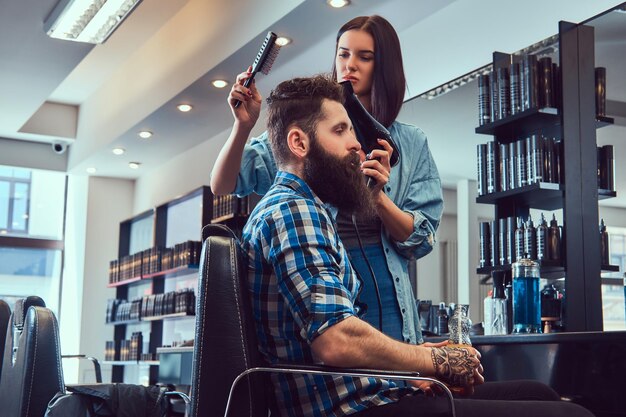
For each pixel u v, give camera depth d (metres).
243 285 1.62
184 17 6.62
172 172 8.81
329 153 1.68
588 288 3.41
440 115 4.77
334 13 5.00
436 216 2.26
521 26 4.31
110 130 8.15
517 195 3.72
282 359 1.63
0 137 9.30
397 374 1.47
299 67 5.91
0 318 3.11
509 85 3.81
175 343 7.58
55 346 2.53
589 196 3.49
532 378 2.73
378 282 2.07
